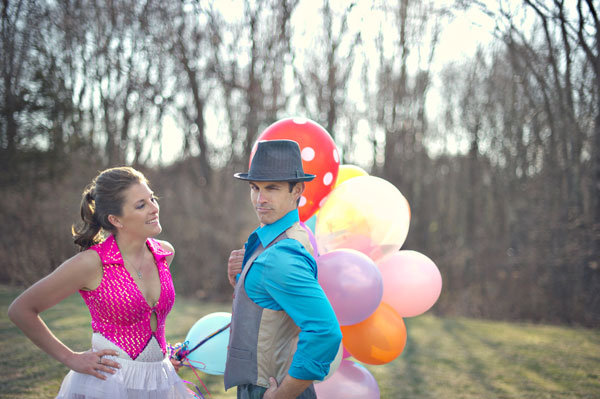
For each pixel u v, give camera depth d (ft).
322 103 30.04
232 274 6.53
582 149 26.11
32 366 14.06
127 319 6.02
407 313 8.54
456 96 32.09
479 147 30.60
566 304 25.86
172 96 30.96
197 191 31.96
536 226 27.25
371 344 7.52
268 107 30.40
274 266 5.28
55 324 19.53
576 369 15.92
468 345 19.34
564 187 26.78
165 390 6.23
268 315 5.49
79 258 5.88
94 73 28.94
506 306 26.76
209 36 29.63
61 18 26.91
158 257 6.49
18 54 26.32
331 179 7.99
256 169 5.65
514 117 29.17
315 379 5.12
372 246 7.76
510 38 27.20
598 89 25.26
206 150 31.73
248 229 30.58
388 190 8.04
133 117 30.81
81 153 29.14
